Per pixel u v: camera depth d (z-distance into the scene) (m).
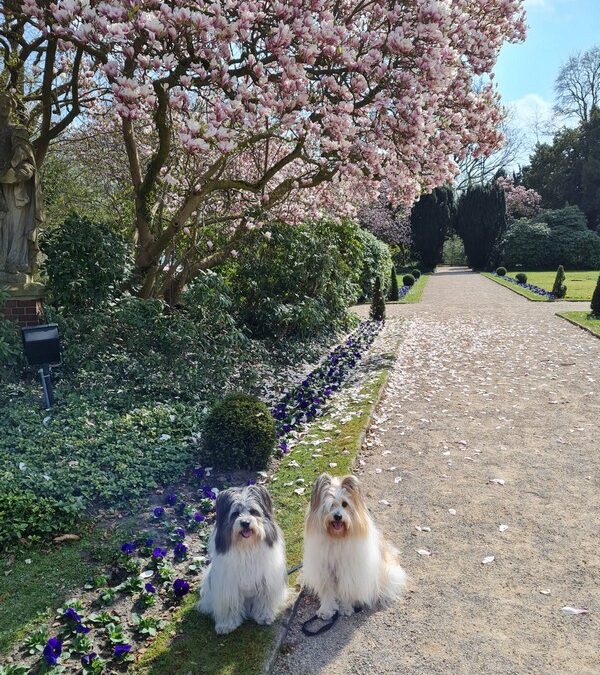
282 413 7.52
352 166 8.91
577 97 53.06
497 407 8.43
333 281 14.20
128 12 6.88
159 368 8.56
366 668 3.32
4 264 8.84
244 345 10.02
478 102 10.47
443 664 3.32
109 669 3.30
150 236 10.83
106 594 3.93
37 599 3.95
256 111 8.03
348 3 9.33
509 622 3.66
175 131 10.25
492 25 10.37
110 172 17.62
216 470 6.01
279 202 12.77
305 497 5.40
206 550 4.58
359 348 13.20
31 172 8.76
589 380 9.66
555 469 6.05
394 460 6.50
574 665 3.26
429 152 10.24
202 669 3.27
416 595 3.99
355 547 3.67
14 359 7.67
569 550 4.46
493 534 4.75
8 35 10.11
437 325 17.50
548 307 20.84
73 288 8.91
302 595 4.02
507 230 49.31
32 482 5.15
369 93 8.79
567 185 53.91
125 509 5.18
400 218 46.53
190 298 9.30
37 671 3.29
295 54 8.09
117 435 6.36
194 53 7.80
